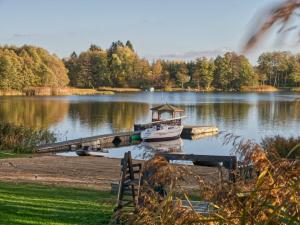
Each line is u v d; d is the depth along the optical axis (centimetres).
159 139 4031
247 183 198
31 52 11100
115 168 2000
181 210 187
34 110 6706
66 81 11888
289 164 178
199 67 12962
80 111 6700
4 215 851
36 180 1560
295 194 151
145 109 7081
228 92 12350
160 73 13650
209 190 219
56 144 3288
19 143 2686
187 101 8831
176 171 218
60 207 959
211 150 3541
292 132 4275
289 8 78
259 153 203
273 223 151
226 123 5209
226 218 175
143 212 209
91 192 1256
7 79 10475
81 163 2139
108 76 13062
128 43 17075
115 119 5769
